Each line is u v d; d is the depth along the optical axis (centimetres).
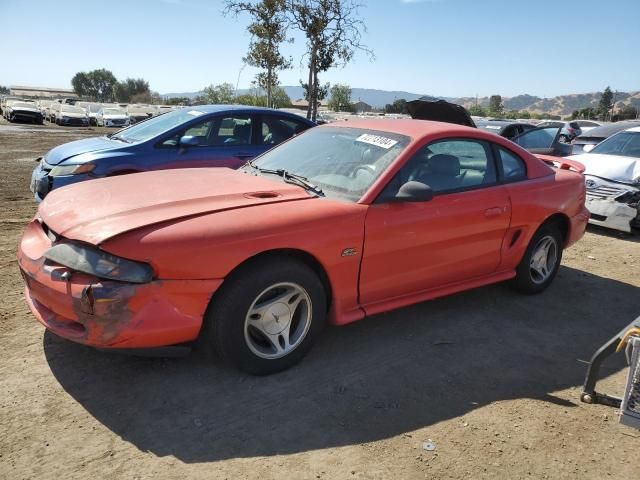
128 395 298
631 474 258
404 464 255
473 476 250
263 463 250
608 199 736
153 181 373
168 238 279
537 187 451
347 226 332
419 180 377
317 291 329
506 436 281
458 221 389
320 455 258
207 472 242
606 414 307
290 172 399
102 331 275
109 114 3691
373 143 395
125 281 274
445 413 299
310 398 305
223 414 285
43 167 634
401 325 411
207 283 287
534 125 1155
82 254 283
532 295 488
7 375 311
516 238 445
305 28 1346
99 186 363
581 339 407
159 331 280
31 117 3425
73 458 247
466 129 419
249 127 693
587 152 876
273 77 1559
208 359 339
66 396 294
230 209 313
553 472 256
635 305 484
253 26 1432
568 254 649
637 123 1138
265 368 320
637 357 247
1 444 253
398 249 359
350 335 389
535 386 334
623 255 654
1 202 791
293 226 312
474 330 409
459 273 412
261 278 303
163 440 262
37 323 377
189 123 653
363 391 316
